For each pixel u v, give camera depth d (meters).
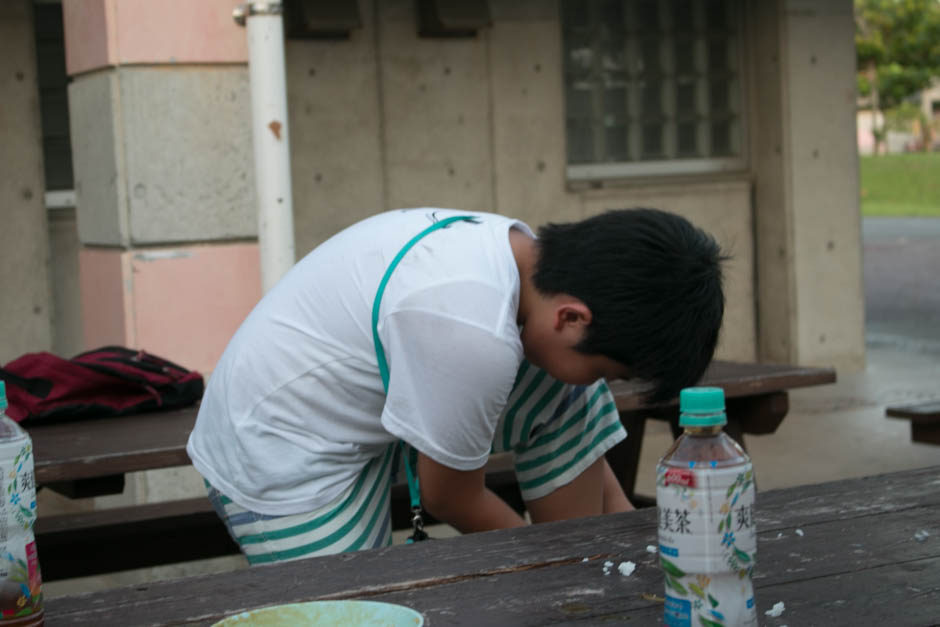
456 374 1.74
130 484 4.30
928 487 1.95
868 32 39.75
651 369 1.66
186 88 4.06
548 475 2.27
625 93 7.48
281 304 2.01
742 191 7.70
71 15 4.35
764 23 7.54
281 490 1.99
